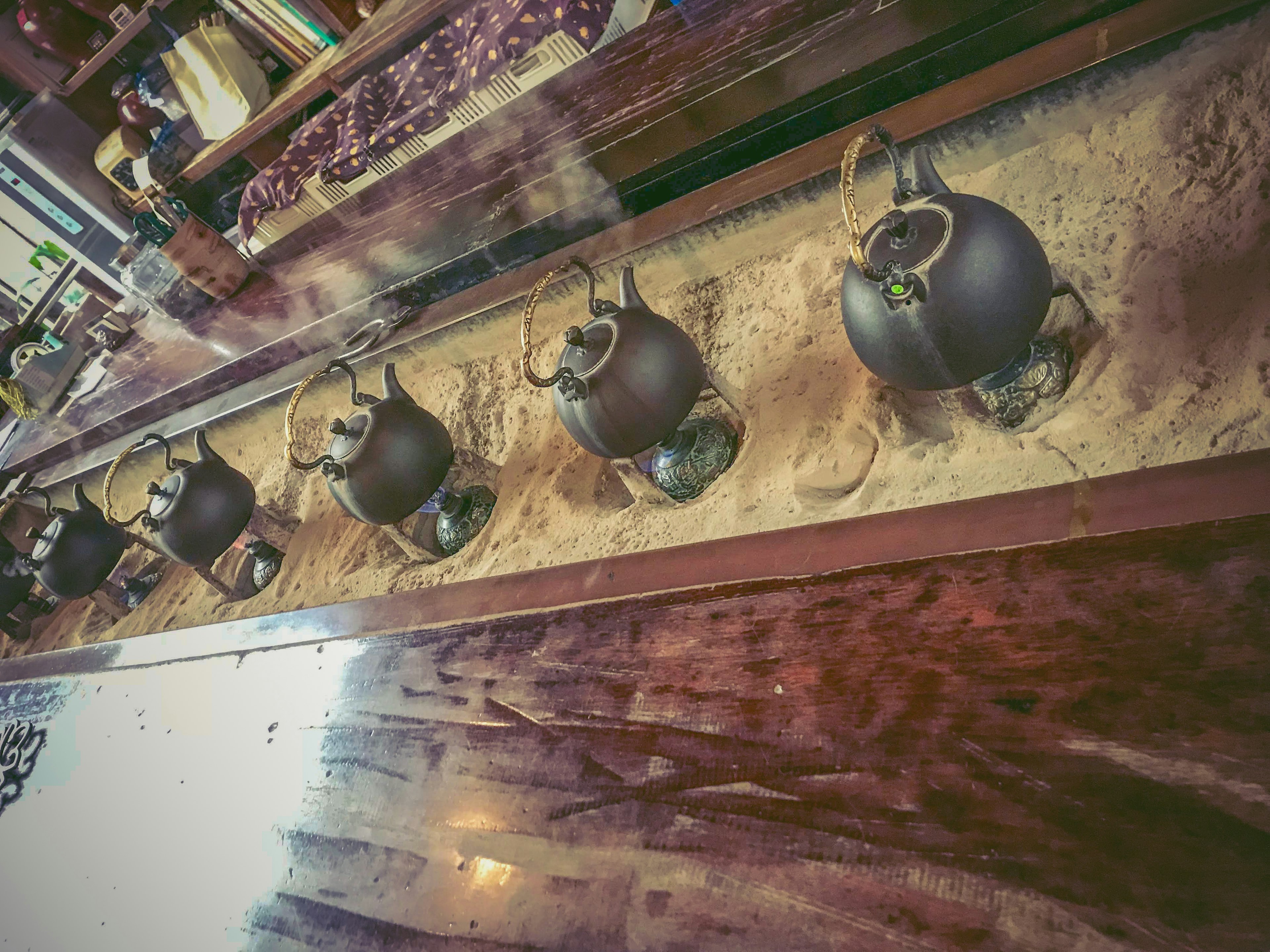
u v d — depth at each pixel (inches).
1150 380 66.2
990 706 53.2
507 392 121.5
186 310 189.0
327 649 103.1
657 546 87.7
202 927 87.3
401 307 132.8
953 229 61.0
